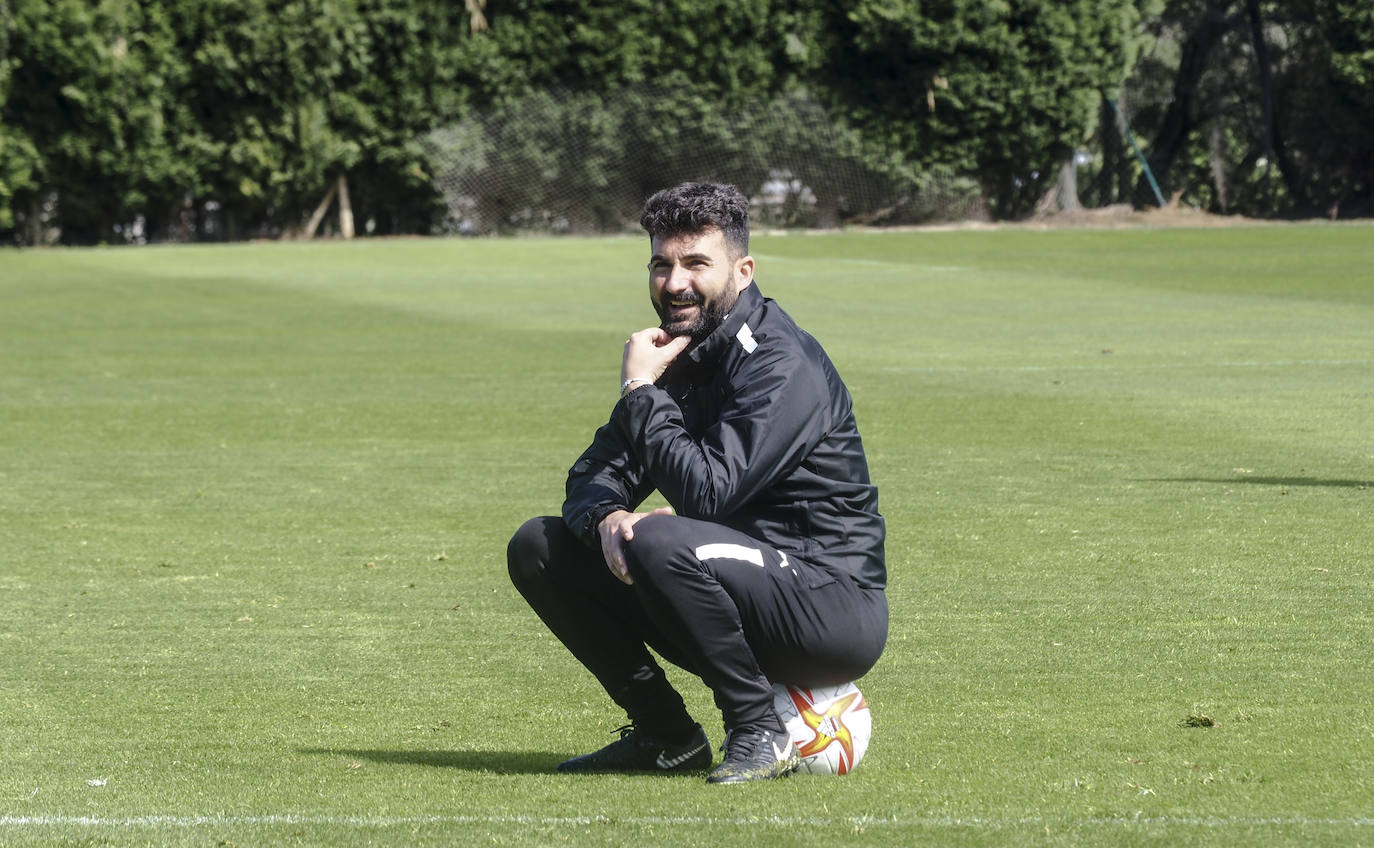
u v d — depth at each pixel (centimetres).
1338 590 2306
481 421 4353
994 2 13812
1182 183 15625
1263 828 1270
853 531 1494
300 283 9706
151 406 4762
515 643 2130
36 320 7625
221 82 13462
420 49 14050
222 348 6394
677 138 14288
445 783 1473
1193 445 3706
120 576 2573
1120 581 2400
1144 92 15562
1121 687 1828
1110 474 3341
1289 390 4622
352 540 2841
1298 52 15000
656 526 1426
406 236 14750
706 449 1445
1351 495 3042
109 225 14138
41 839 1289
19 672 1989
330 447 3947
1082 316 7175
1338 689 1794
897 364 5484
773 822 1303
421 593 2428
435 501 3209
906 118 14425
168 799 1416
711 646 1439
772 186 14600
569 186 14500
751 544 1439
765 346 1475
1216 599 2270
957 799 1372
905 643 2061
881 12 13675
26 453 3903
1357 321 6706
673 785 1460
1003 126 14212
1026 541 2703
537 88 14312
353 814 1354
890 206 14675
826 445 1478
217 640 2155
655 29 14188
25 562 2684
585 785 1462
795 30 14212
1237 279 9044
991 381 4981
